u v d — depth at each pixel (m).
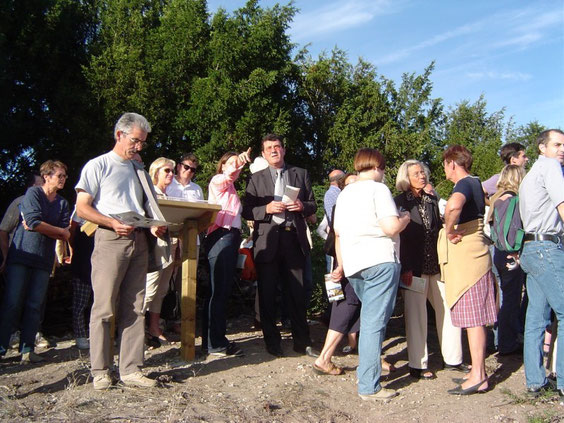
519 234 4.70
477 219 4.88
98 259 4.43
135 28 10.74
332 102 12.37
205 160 10.01
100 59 9.90
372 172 4.81
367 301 4.59
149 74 10.22
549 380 4.73
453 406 4.46
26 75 9.81
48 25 9.94
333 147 12.05
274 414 4.16
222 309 5.56
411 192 5.44
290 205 5.52
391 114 13.05
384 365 5.42
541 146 4.79
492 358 5.81
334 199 6.89
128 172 4.63
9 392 4.41
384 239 4.56
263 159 6.15
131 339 4.58
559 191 4.39
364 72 13.14
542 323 4.64
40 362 5.40
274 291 5.72
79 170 9.57
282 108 10.80
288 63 11.44
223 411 4.13
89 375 4.86
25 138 9.88
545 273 4.53
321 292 7.78
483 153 13.91
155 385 4.56
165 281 5.98
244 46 10.52
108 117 9.67
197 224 5.43
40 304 5.49
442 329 5.43
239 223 5.66
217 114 10.01
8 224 5.66
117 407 4.09
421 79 13.25
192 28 10.55
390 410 4.38
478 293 4.77
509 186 5.40
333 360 5.64
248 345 6.06
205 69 10.84
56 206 5.69
